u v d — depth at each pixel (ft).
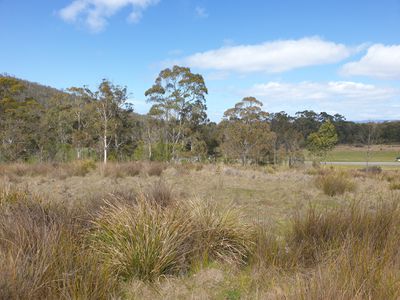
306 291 8.11
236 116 131.13
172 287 10.75
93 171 46.55
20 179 37.32
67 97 119.75
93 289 9.28
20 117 113.09
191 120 116.98
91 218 14.12
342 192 29.91
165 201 18.01
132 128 118.01
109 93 101.24
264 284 10.81
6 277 8.36
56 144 99.76
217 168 52.42
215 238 13.12
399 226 13.53
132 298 10.00
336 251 11.52
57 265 9.48
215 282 11.10
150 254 11.41
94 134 103.19
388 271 9.32
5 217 12.46
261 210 22.34
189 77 112.27
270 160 146.00
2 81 123.85
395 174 60.34
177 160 100.53
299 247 12.53
